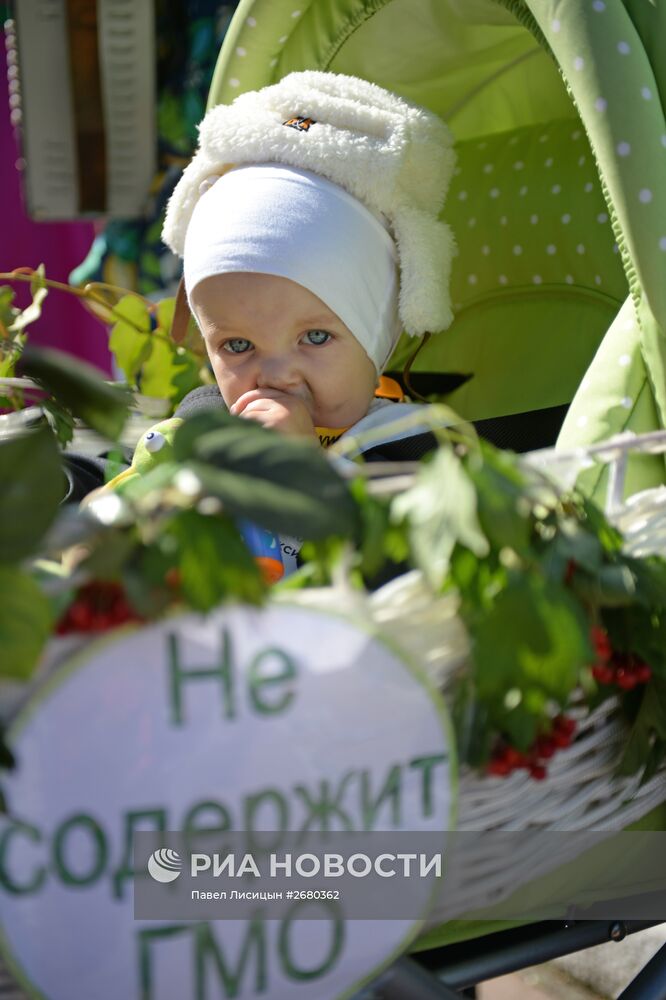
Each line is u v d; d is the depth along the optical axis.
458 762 0.50
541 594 0.45
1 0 1.86
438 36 0.99
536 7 0.69
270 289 0.90
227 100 1.00
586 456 0.51
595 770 0.56
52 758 0.43
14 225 2.19
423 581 0.47
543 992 1.36
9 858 0.43
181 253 1.05
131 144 1.69
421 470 0.45
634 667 0.55
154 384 1.22
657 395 0.66
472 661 0.47
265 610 0.44
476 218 1.10
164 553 0.41
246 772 0.45
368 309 0.94
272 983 0.47
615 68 0.64
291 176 0.92
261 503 0.40
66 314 2.22
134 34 1.57
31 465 0.40
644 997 0.67
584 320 1.01
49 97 1.64
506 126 1.18
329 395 0.94
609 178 0.64
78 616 0.42
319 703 0.46
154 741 0.44
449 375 1.11
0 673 0.39
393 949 0.49
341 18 0.95
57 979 0.44
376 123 0.95
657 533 0.56
